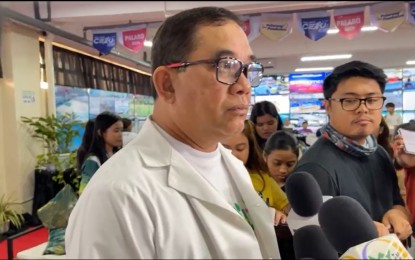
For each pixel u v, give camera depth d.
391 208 1.12
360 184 1.06
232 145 1.41
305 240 0.73
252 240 0.79
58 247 1.64
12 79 4.13
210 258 0.73
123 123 2.91
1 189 4.08
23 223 3.17
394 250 0.68
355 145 1.07
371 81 1.06
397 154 1.18
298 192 0.77
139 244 0.66
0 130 4.28
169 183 0.76
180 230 0.71
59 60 3.98
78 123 4.02
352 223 0.69
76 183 3.17
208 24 0.72
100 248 0.65
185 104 0.75
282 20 1.34
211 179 0.87
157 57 0.79
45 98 4.49
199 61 0.72
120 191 0.68
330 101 1.12
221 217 0.78
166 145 0.81
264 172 1.46
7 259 1.82
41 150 4.44
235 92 0.73
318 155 1.08
